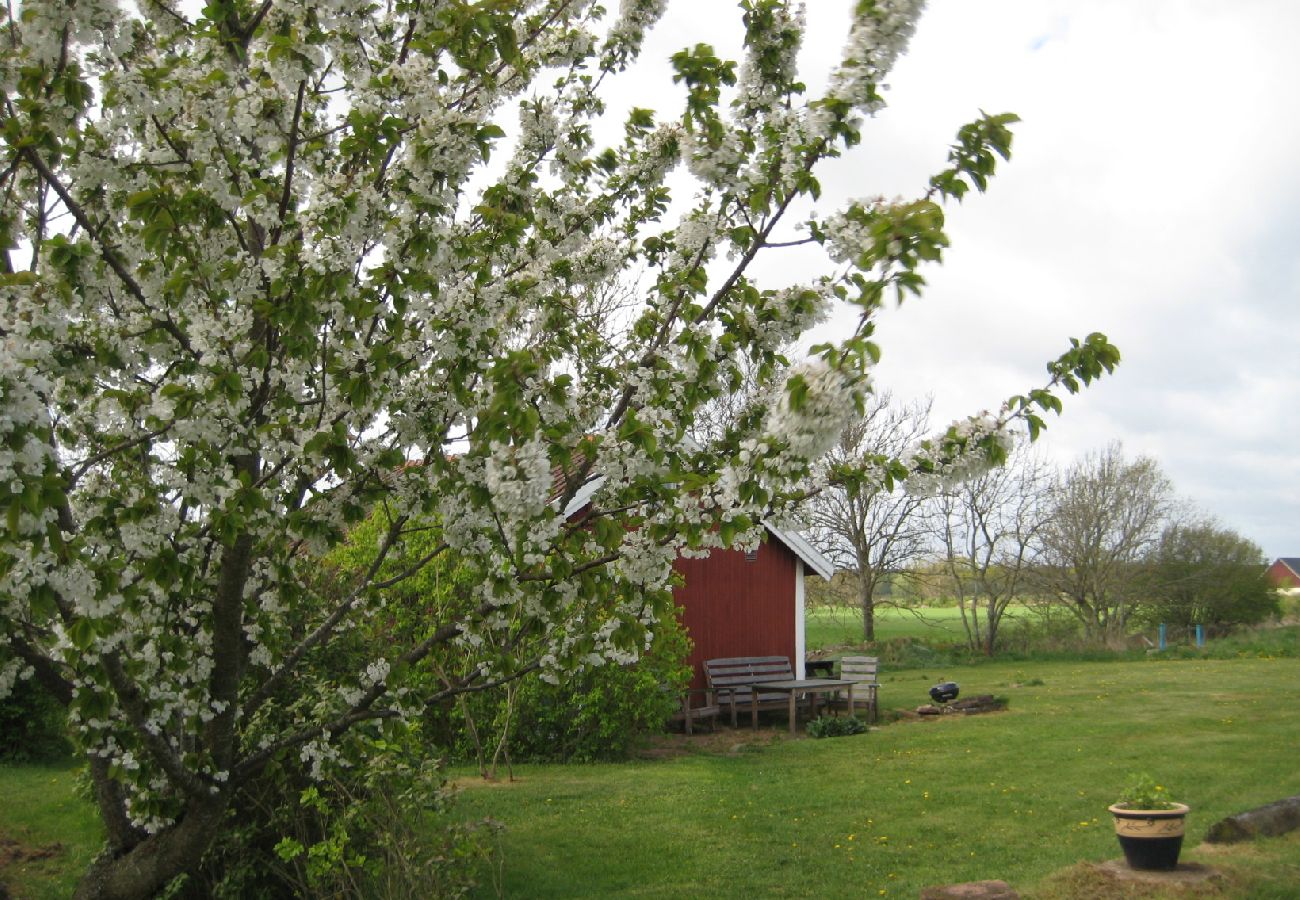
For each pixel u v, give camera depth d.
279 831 6.16
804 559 18.39
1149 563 31.23
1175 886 6.80
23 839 8.80
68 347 3.67
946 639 34.03
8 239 3.42
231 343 3.59
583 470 4.07
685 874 8.02
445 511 3.79
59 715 12.23
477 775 11.93
